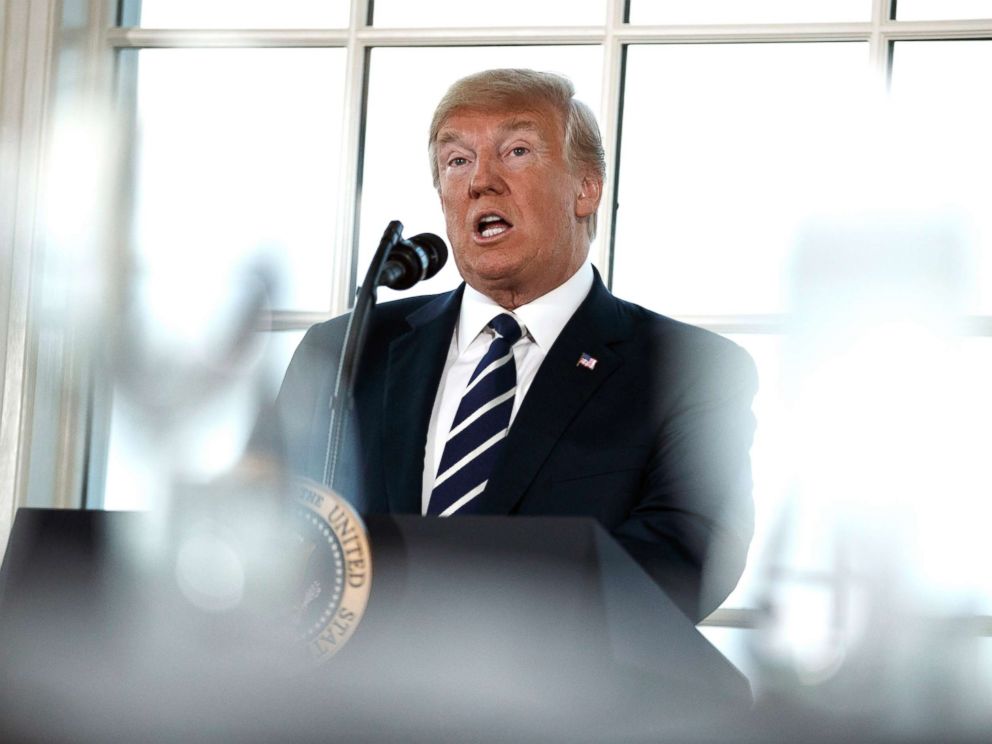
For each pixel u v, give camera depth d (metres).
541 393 4.55
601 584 2.81
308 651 2.88
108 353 6.89
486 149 4.96
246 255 7.02
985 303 6.00
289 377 4.93
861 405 5.50
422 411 4.65
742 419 4.59
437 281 6.82
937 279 5.67
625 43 6.97
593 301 4.87
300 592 2.91
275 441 4.79
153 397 6.87
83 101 7.10
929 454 5.64
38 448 6.76
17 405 6.70
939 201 6.64
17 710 2.96
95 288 6.90
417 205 7.08
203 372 6.90
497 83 5.03
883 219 5.61
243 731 2.88
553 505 4.35
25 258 6.79
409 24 7.17
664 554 3.82
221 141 7.15
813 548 5.42
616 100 6.91
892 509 5.28
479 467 4.53
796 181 6.80
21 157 6.84
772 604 5.36
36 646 2.99
